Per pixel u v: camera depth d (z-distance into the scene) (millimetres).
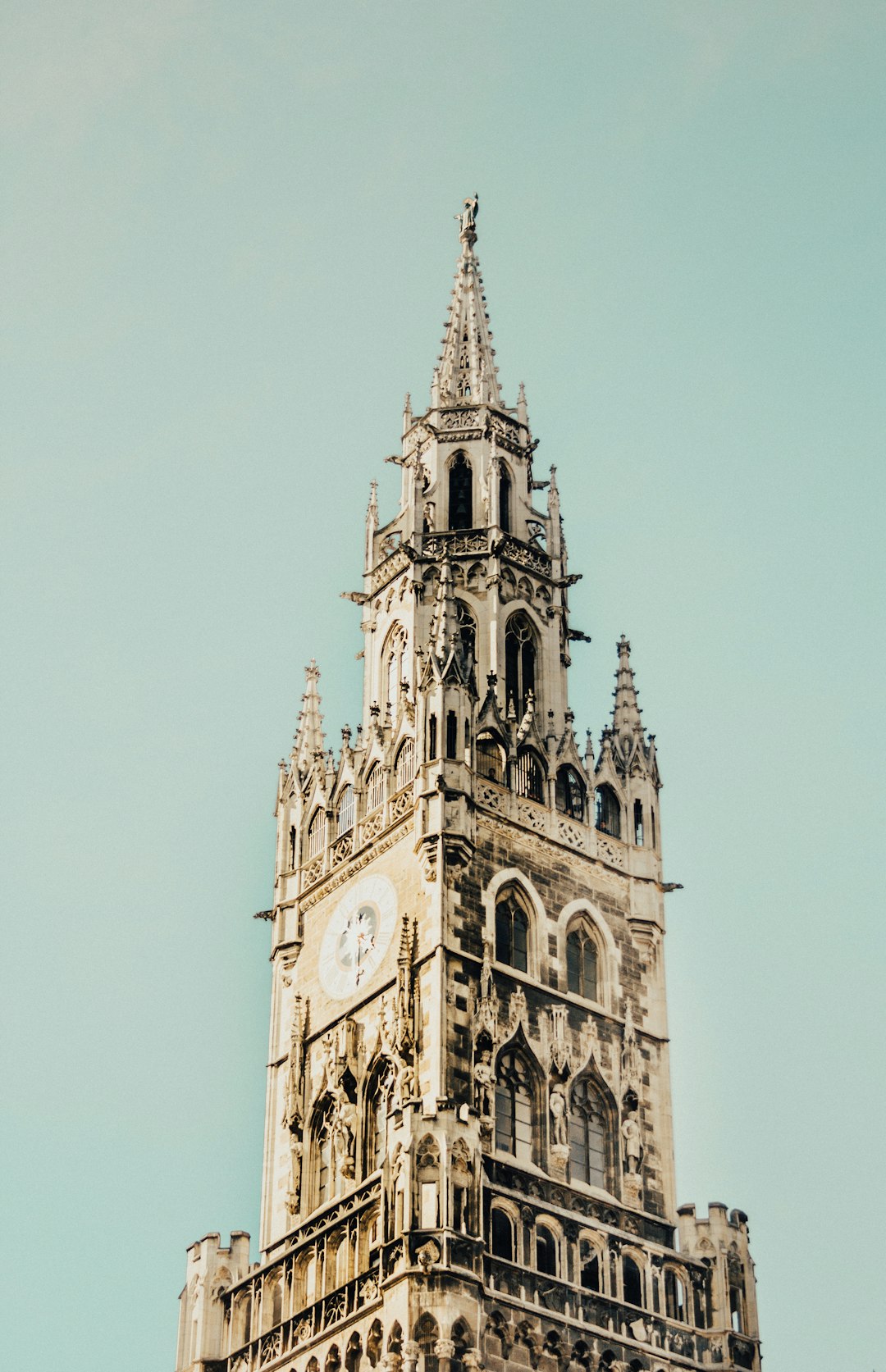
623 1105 101500
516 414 121562
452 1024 97375
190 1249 103938
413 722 106688
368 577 117188
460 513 117812
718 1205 101125
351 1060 100875
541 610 114500
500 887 102562
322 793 111000
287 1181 101688
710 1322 98375
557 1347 92500
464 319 125125
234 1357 99000
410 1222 90688
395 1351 89125
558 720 111812
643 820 109750
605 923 105562
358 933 104375
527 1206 95062
